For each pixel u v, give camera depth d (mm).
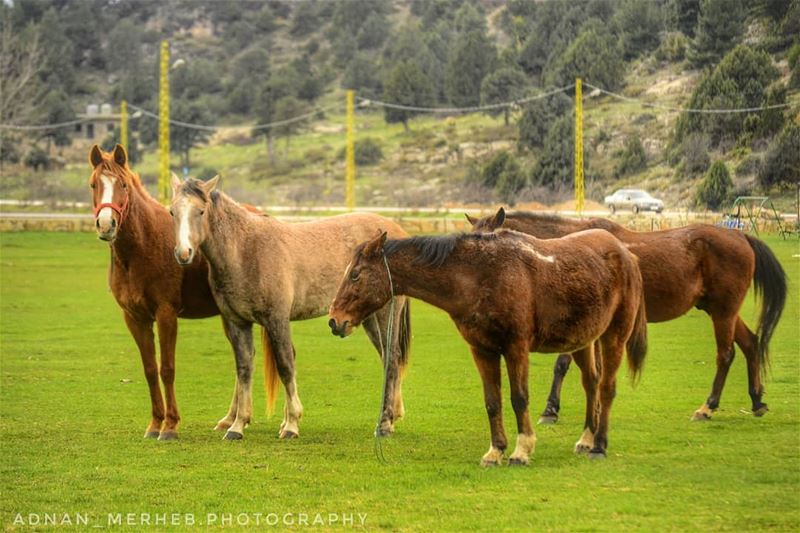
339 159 96875
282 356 12211
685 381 15586
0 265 39656
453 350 20250
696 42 43062
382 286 10258
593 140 55031
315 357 19609
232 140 118062
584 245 10562
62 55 150375
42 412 13961
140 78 141250
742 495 8844
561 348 10312
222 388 16219
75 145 120125
